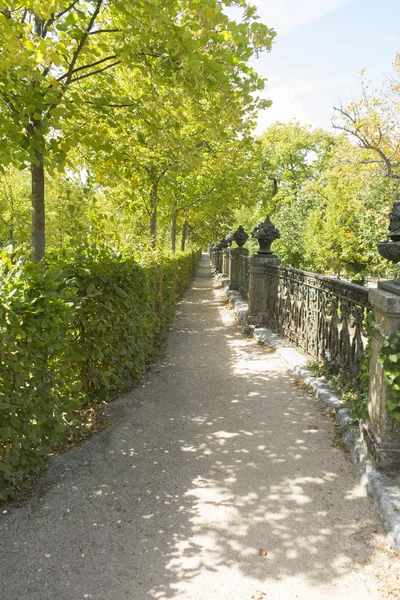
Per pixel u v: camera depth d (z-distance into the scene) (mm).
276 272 8188
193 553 2518
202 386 5535
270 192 25844
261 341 7949
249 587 2266
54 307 3287
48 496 3090
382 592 2219
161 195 12281
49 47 3129
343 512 2869
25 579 2320
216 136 4777
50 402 3352
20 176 14172
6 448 2941
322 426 4188
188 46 3689
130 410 4730
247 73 4355
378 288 3357
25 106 3848
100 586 2275
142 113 4727
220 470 3443
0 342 2824
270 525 2754
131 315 5430
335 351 5113
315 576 2332
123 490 3174
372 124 15516
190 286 21531
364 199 16656
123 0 3922
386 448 3031
